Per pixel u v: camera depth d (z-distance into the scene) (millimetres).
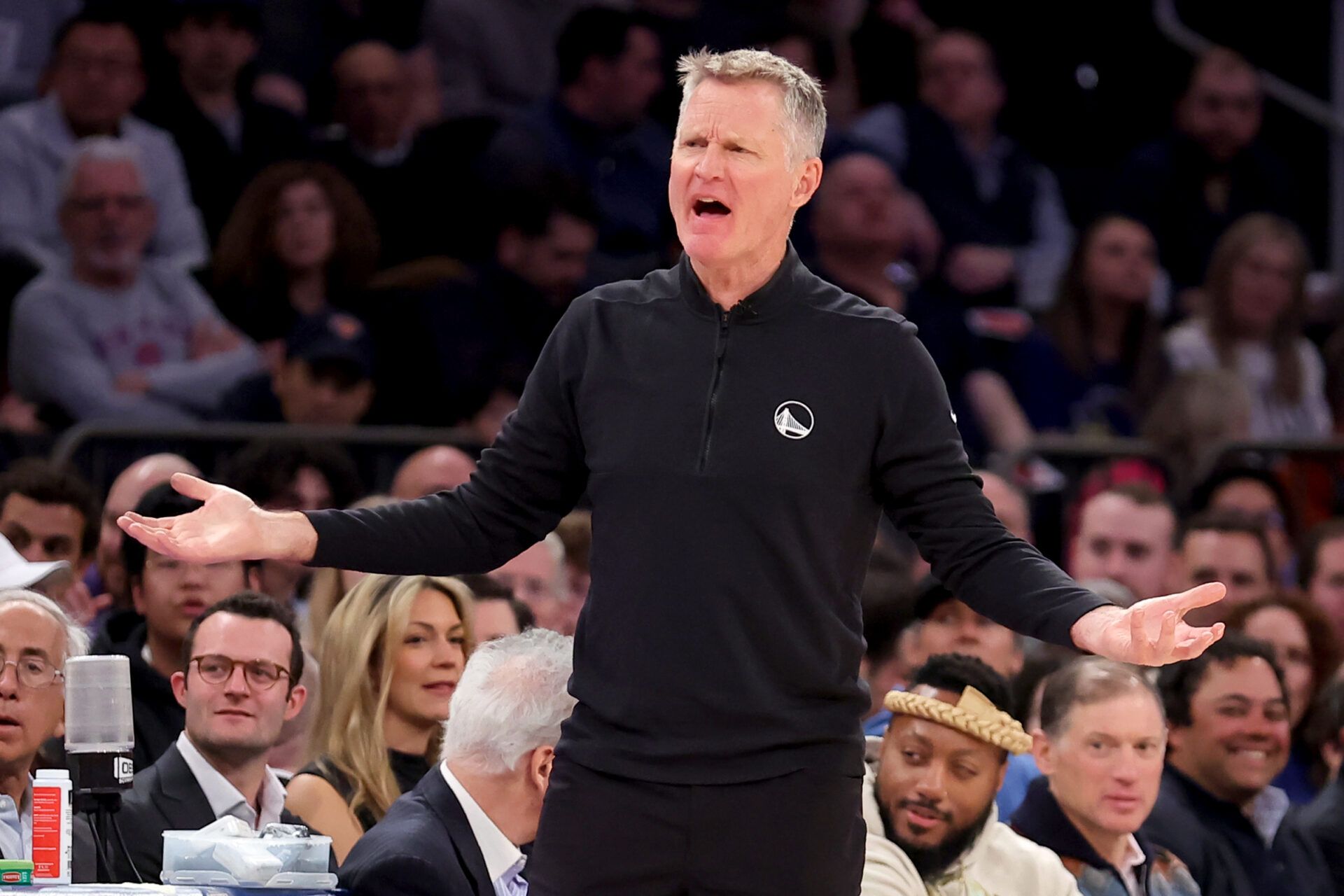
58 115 29234
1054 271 36031
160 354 27719
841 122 35781
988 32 38656
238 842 11797
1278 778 21234
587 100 32344
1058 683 15797
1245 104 37250
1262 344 33500
